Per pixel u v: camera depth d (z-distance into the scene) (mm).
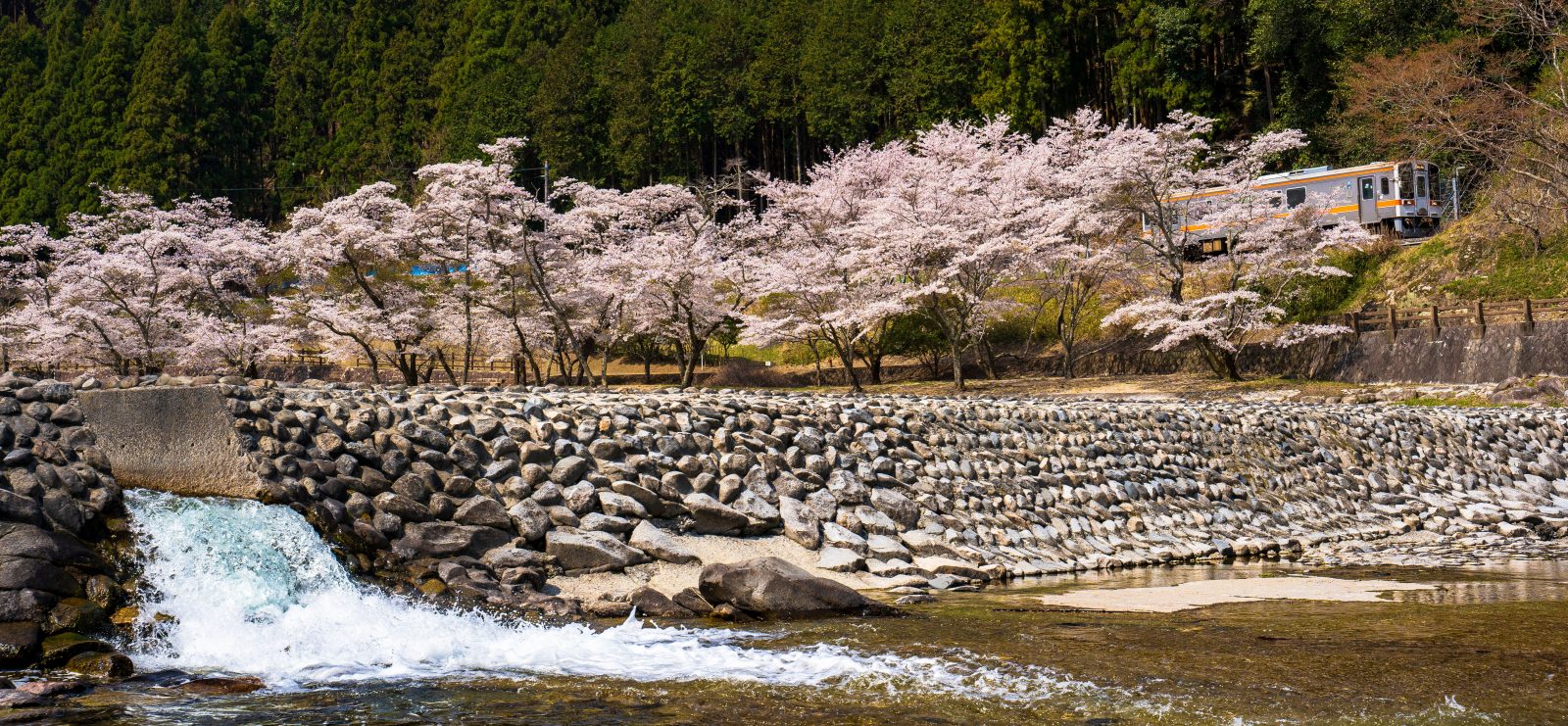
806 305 32188
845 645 7523
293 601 8289
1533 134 31656
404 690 6305
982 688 6293
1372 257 35125
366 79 81062
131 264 30656
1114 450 16172
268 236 37250
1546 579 11320
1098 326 38250
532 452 10812
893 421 14453
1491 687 6293
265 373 39312
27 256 38438
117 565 7934
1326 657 7125
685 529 10969
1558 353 26062
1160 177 31969
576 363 45281
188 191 69750
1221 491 16203
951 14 54094
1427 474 19312
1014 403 17188
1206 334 29562
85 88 73000
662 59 63094
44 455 8562
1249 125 50531
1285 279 33656
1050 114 53562
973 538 12469
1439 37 37656
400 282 35344
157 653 7203
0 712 5695
